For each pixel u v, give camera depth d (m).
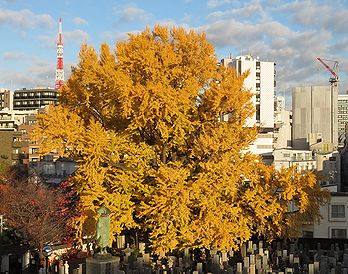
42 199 33.44
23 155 81.50
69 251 30.25
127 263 23.39
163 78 22.91
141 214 22.53
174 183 21.28
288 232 25.22
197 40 25.09
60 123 22.77
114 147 23.47
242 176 24.67
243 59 103.12
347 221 38.25
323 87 112.56
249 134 25.27
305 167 75.56
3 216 36.97
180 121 23.31
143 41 23.61
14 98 152.00
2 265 27.23
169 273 22.61
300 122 114.19
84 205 22.84
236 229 23.42
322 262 24.06
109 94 23.78
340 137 129.88
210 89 24.20
